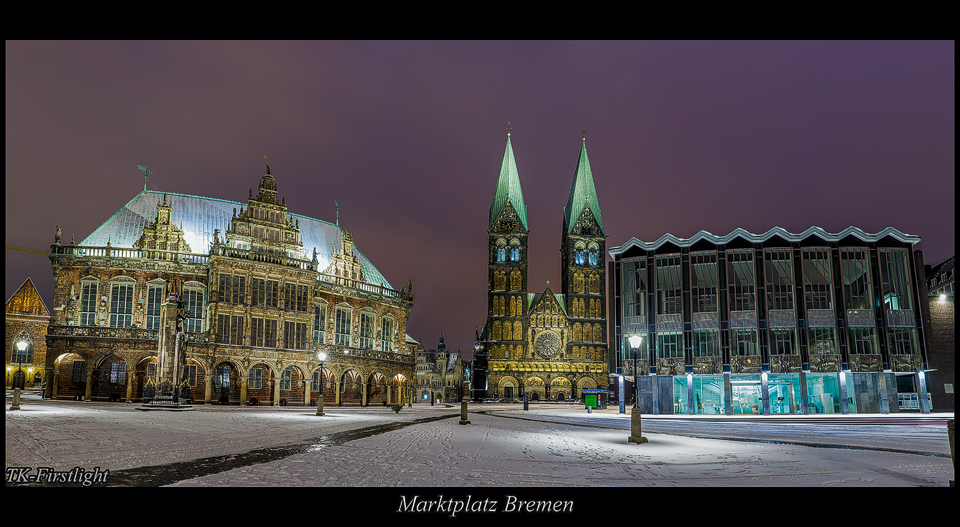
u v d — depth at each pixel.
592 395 72.50
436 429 31.25
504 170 164.38
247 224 84.00
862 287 69.62
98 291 72.06
